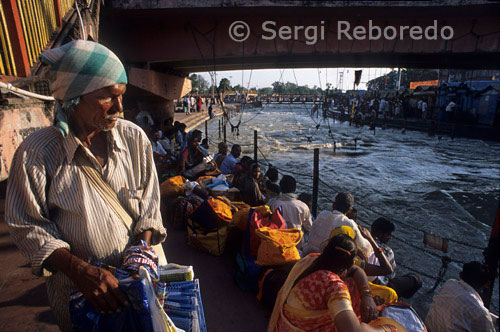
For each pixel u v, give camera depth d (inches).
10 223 45.2
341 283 79.3
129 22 578.6
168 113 852.6
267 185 197.9
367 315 88.0
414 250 271.0
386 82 2736.2
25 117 171.9
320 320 81.2
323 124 1439.5
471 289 125.6
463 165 616.7
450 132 1036.5
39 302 99.2
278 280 134.3
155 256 51.9
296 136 1015.6
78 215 47.4
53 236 46.5
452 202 398.3
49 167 46.4
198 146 291.3
